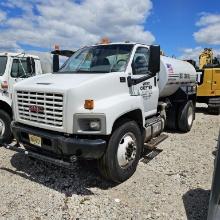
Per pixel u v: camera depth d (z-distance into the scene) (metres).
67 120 4.59
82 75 5.30
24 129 5.14
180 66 8.20
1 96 7.44
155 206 4.43
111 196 4.72
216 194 3.35
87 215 4.16
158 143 6.78
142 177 5.42
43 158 4.82
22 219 4.04
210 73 12.75
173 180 5.31
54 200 4.56
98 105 4.70
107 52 5.97
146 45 6.39
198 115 12.50
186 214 4.22
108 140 4.89
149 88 6.39
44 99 4.82
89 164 5.88
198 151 6.98
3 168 5.76
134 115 5.58
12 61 7.91
